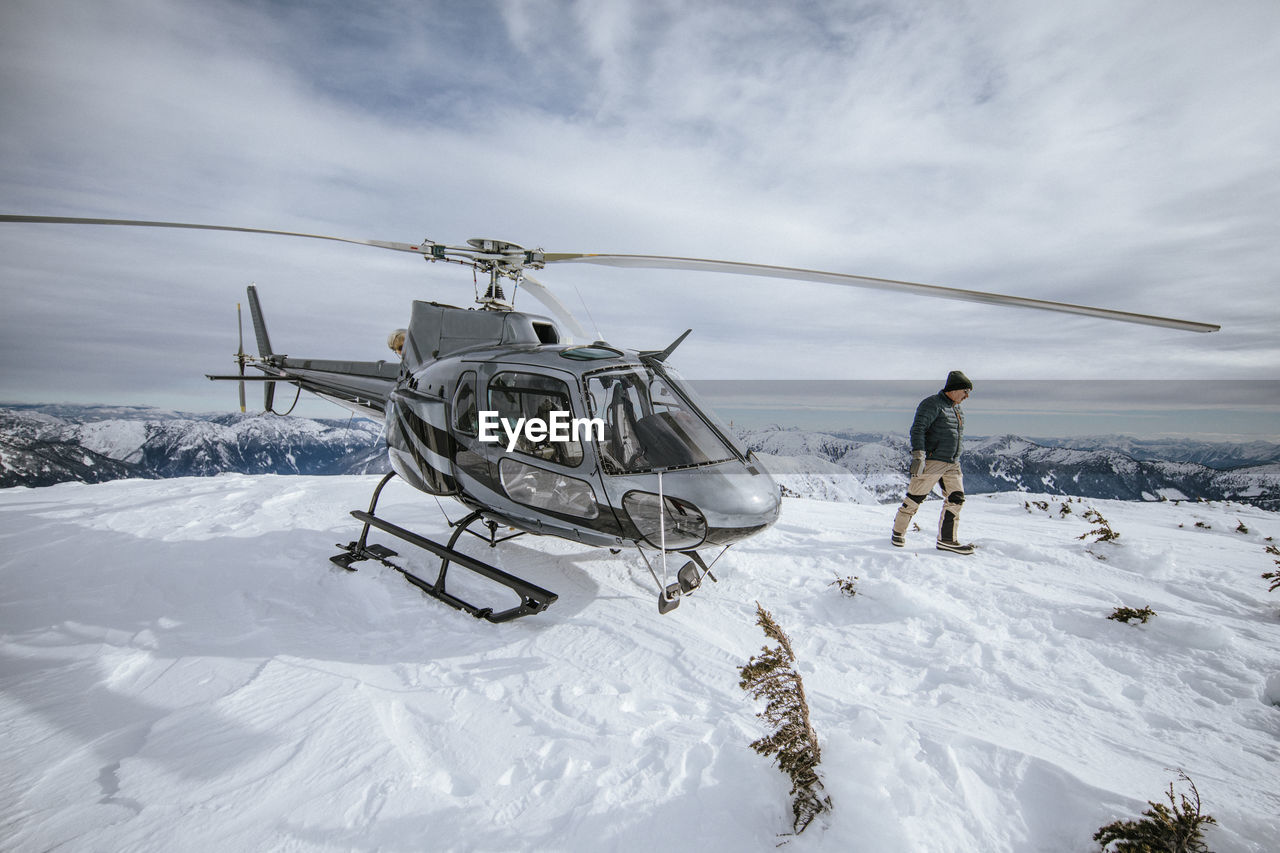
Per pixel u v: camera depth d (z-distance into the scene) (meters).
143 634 3.26
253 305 8.85
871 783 1.76
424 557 4.49
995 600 3.76
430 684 2.71
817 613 3.65
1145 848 1.53
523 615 3.38
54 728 2.34
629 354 3.99
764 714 2.12
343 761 2.08
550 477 3.84
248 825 1.76
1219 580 4.13
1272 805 1.83
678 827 1.72
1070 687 2.71
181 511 6.00
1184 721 2.41
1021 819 1.75
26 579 4.10
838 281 3.84
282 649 3.07
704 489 3.40
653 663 2.92
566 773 2.01
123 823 1.77
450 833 1.72
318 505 6.32
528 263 4.86
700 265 4.26
